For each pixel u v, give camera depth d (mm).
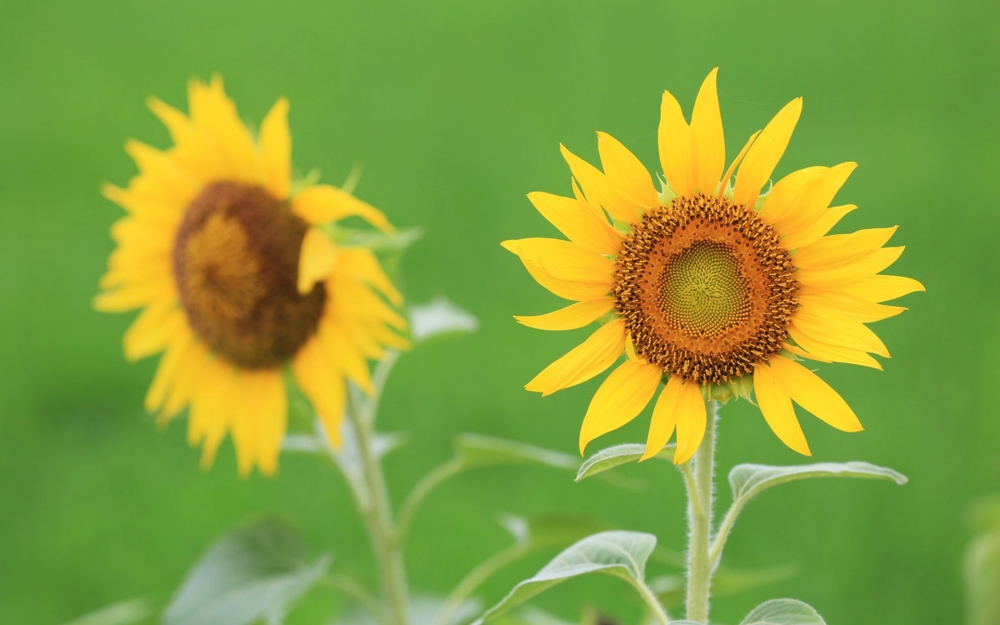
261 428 2078
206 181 2068
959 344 3656
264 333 2041
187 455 3654
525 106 5289
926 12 5883
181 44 6418
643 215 1732
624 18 6199
